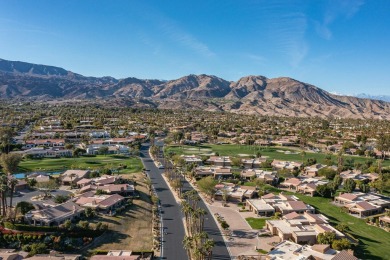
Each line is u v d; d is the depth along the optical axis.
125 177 179.12
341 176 196.12
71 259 91.81
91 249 101.94
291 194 168.62
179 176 188.75
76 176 169.88
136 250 103.38
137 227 119.88
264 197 153.62
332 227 117.69
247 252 104.19
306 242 110.75
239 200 155.75
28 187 155.62
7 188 114.12
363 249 107.69
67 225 107.00
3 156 166.25
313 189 167.62
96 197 137.38
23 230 105.00
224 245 108.94
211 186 156.12
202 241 101.50
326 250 100.25
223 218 133.25
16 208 113.44
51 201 133.00
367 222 133.50
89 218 119.12
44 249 97.62
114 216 122.88
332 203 156.25
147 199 149.00
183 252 103.38
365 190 171.50
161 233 117.12
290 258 95.81
